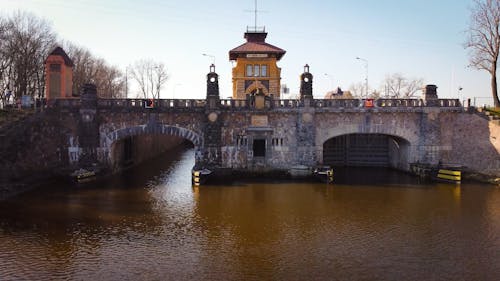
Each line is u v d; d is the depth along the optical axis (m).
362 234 27.22
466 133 47.91
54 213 31.89
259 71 65.31
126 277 20.38
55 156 45.34
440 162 48.47
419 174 47.78
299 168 47.66
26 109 47.94
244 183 45.06
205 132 47.69
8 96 56.84
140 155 66.00
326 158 59.78
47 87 51.56
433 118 48.28
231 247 24.70
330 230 28.08
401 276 20.69
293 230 28.06
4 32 62.72
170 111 47.62
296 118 48.75
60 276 20.38
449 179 44.53
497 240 26.00
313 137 48.34
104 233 27.12
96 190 40.62
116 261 22.41
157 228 28.33
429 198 37.44
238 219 30.67
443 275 20.81
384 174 51.38
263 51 64.62
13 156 38.44
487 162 46.12
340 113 48.78
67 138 46.94
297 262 22.42
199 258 22.95
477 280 20.23
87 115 46.53
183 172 54.84
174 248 24.48
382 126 49.16
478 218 30.91
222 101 51.12
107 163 48.31
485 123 46.28
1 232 27.09
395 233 27.44
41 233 27.00
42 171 42.84
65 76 52.41
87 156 46.69
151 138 73.81
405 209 33.59
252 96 48.50
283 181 46.25
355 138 59.75
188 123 48.06
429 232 27.62
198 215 31.70
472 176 46.34
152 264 22.05
